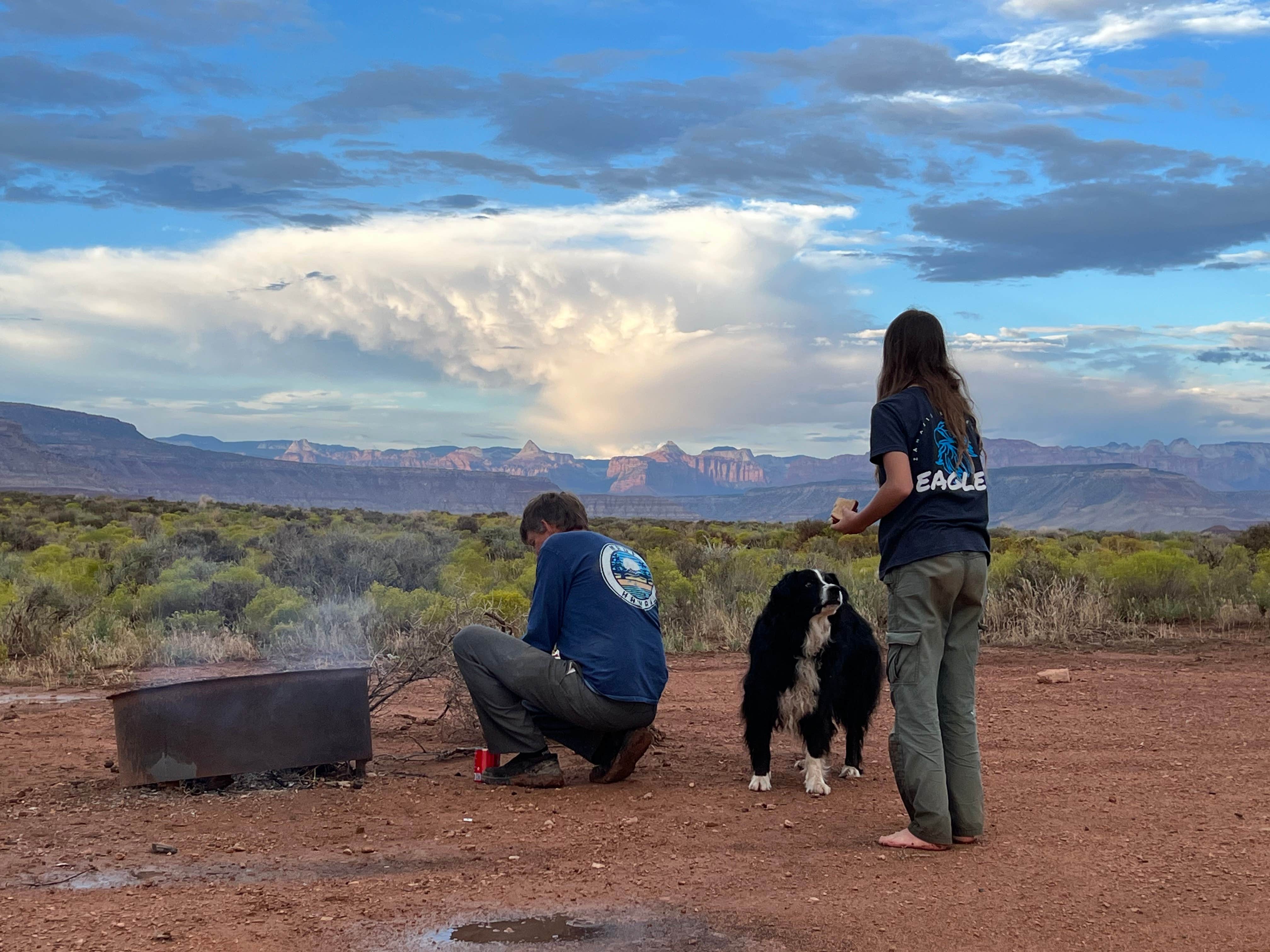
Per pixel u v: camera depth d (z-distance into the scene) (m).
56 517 44.31
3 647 12.39
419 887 4.38
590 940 3.80
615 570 6.46
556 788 6.33
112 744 7.69
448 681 9.79
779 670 6.25
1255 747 7.46
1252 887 4.37
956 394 5.05
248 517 44.25
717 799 6.09
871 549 27.64
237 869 4.64
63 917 3.98
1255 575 19.03
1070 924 3.96
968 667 5.08
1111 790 6.19
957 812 5.04
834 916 4.04
